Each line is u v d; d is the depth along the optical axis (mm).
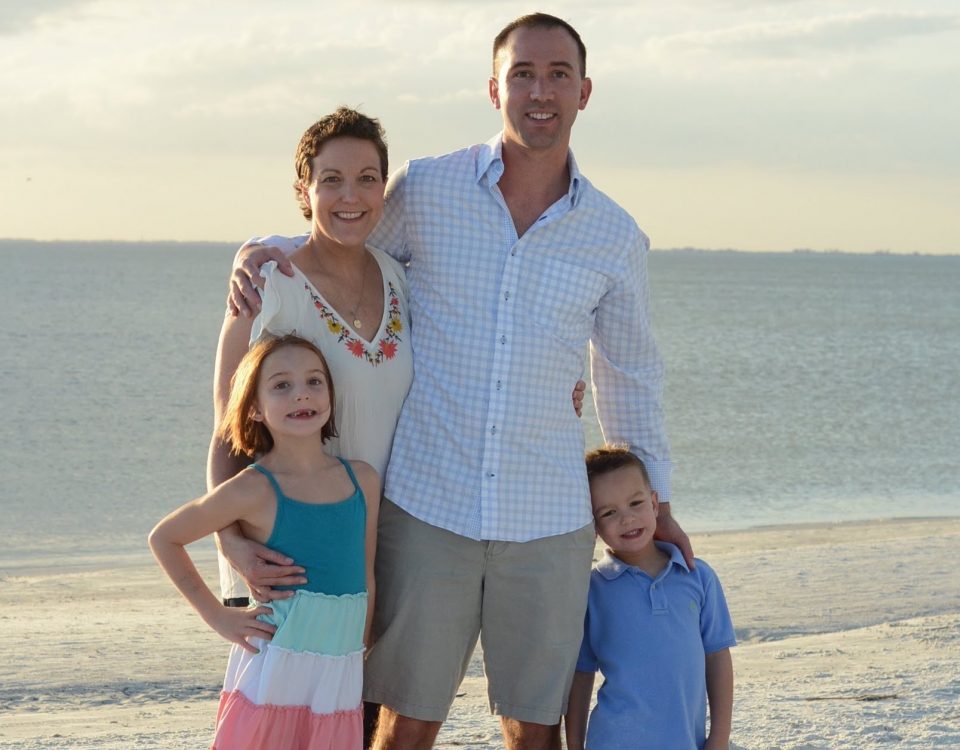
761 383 43469
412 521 3951
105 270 191250
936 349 60750
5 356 50156
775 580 11727
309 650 3584
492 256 3955
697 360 52719
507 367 3910
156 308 87562
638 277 4172
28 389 39188
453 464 3922
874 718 5742
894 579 11734
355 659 3695
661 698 3953
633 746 3924
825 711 5926
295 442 3686
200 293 113250
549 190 4039
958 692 6324
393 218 4168
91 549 16547
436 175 4023
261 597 3572
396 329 4008
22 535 17734
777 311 98938
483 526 3893
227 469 3838
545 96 3895
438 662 4000
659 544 4219
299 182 3996
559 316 3982
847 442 29156
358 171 3852
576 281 4008
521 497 3938
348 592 3646
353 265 3990
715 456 26750
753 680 7062
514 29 3992
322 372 3686
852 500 21125
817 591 11148
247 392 3672
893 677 6871
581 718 4180
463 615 4004
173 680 8180
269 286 3787
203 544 14797
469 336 3934
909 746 5156
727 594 11031
